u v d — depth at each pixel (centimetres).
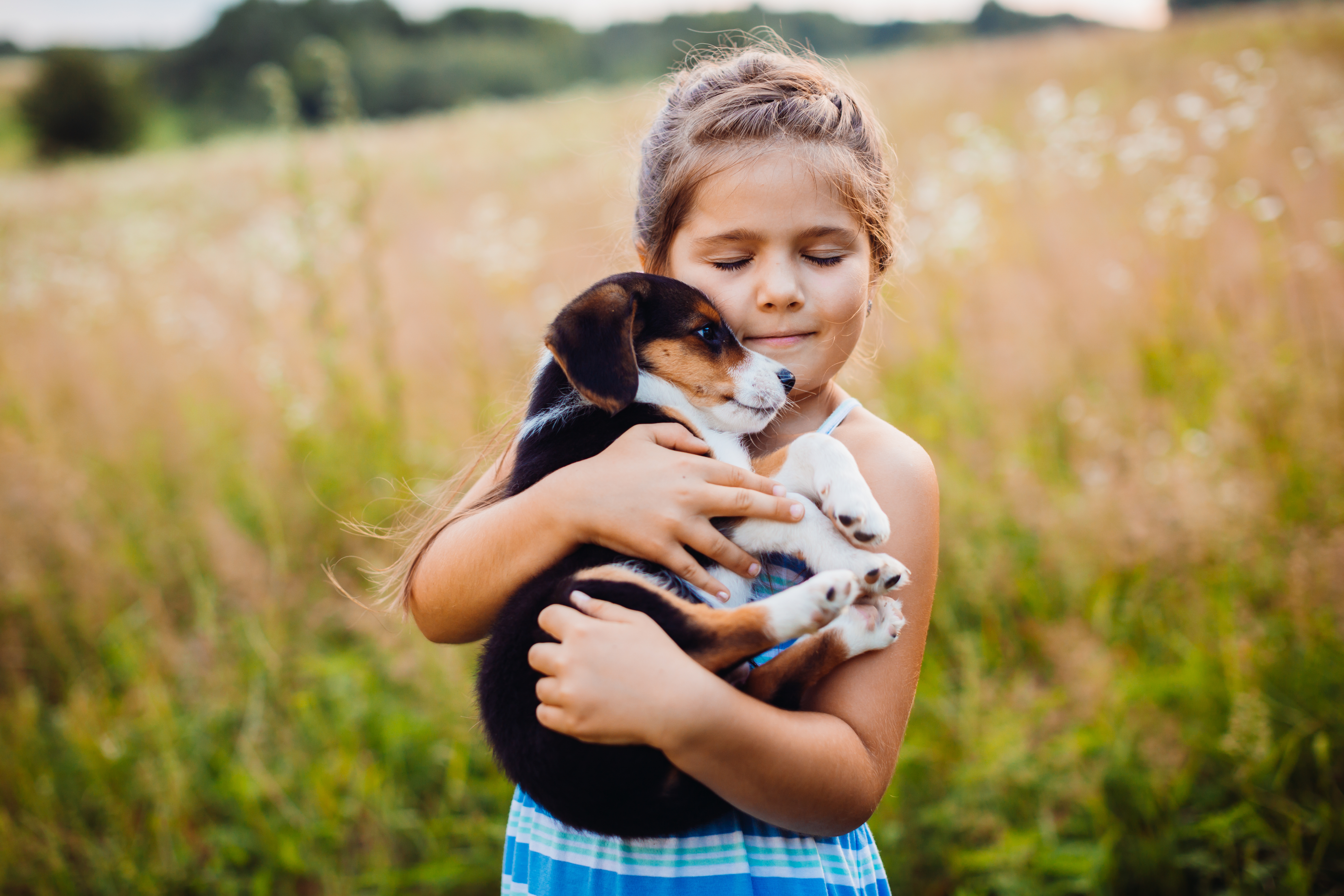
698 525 174
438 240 889
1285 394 439
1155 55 1380
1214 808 303
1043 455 470
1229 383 471
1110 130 826
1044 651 361
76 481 510
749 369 192
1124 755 302
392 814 332
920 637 183
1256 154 759
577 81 4697
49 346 767
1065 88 1236
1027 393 512
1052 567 392
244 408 636
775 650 193
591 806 173
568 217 973
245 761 349
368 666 389
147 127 4416
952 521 398
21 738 380
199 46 5166
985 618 377
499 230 710
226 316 792
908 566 185
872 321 369
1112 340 553
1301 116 816
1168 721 315
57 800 363
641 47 4481
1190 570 371
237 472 564
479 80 4588
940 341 528
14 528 477
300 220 511
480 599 192
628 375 197
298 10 5172
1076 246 655
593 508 179
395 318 609
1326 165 676
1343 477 395
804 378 194
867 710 172
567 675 154
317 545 468
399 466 482
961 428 472
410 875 312
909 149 931
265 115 4522
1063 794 304
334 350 505
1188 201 571
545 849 183
